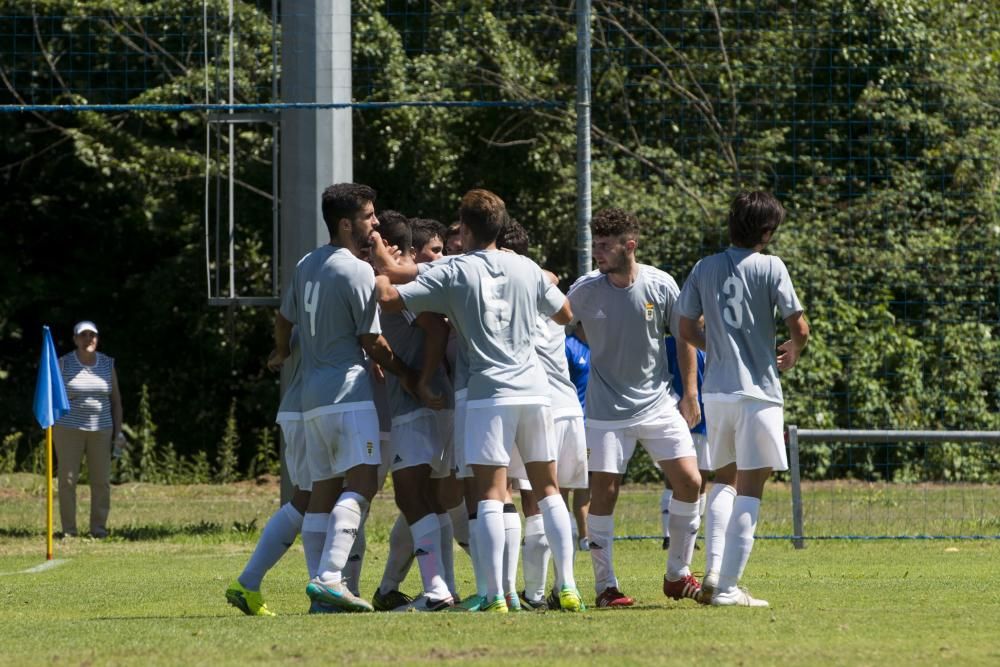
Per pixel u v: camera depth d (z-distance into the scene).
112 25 80.56
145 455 75.75
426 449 24.89
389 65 75.56
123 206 86.00
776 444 23.58
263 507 58.28
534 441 23.69
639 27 72.81
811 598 24.95
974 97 69.44
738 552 23.66
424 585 24.50
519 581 30.64
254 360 87.31
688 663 16.86
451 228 27.77
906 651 17.77
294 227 43.66
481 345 23.39
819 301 66.75
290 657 17.69
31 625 22.45
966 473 63.53
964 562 33.50
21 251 90.56
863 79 70.69
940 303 67.88
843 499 52.56
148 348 88.69
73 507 46.75
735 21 72.25
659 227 68.19
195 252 84.00
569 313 24.39
